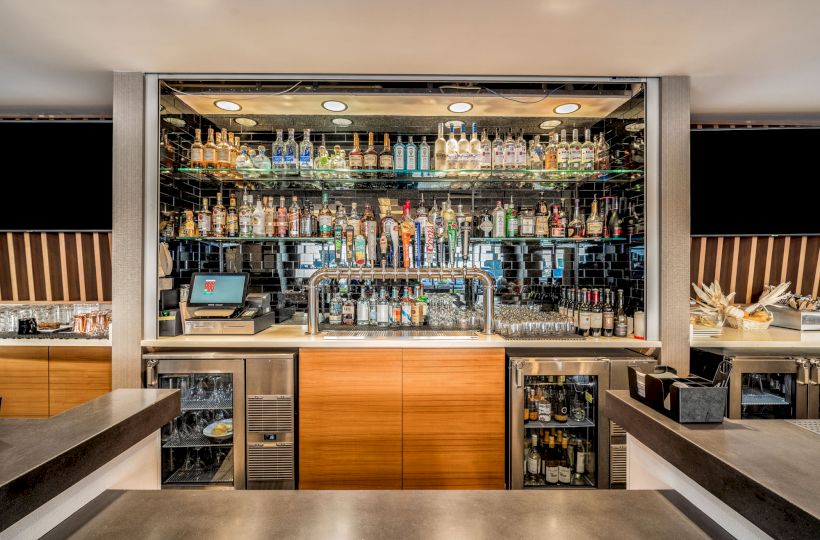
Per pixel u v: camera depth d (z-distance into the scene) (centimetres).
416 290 325
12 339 271
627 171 276
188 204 302
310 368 254
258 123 321
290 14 195
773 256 348
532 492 116
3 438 100
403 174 298
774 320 335
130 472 127
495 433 256
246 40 219
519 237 313
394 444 254
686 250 262
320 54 235
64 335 280
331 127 323
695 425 115
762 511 84
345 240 304
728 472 92
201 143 298
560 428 279
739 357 259
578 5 189
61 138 309
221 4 187
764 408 288
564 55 236
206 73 258
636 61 243
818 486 84
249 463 251
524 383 264
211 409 260
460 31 211
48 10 190
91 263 334
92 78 262
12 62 240
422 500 112
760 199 329
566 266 333
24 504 84
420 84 271
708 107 312
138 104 254
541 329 272
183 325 270
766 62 243
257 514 105
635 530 100
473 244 334
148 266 258
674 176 262
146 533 98
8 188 311
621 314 281
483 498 113
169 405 134
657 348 261
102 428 107
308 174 300
